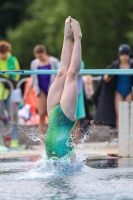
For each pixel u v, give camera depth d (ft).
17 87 74.28
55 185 34.50
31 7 195.42
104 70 53.88
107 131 66.54
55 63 66.33
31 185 34.71
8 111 69.10
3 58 68.95
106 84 66.64
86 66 168.55
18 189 33.40
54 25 175.63
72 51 44.11
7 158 51.60
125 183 34.86
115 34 167.84
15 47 196.44
